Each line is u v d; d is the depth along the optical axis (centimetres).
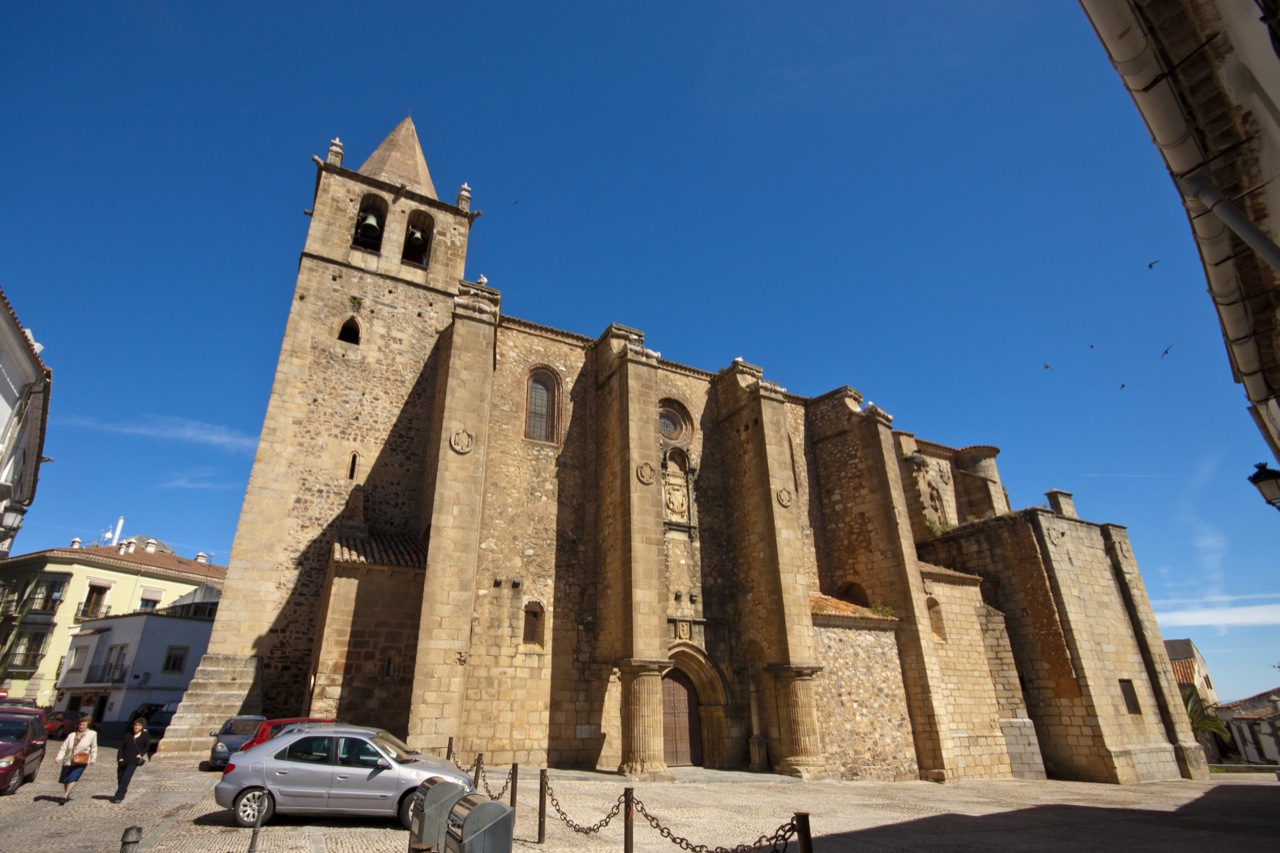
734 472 2575
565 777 1695
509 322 2436
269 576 1906
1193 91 532
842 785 1914
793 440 2925
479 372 2011
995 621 2606
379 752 1089
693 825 1182
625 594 1972
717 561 2434
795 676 2078
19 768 1299
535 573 2109
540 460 2286
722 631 2309
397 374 2342
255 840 809
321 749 1078
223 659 1767
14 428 1628
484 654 1928
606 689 2042
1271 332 750
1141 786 2284
